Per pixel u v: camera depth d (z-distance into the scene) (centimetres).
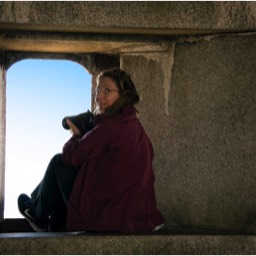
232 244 577
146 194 573
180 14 569
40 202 579
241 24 578
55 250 548
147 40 624
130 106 562
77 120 573
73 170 571
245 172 594
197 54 614
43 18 552
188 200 625
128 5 562
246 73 591
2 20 545
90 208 559
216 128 606
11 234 561
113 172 557
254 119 589
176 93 628
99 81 562
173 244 566
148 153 573
